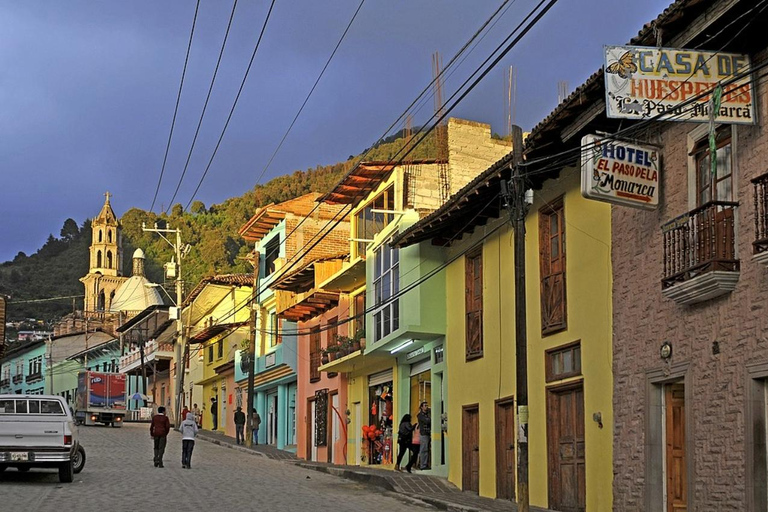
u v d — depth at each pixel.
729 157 13.52
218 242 96.19
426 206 27.30
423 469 25.30
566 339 17.92
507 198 16.48
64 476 21.31
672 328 14.41
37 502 17.52
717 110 11.91
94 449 33.12
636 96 12.39
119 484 21.58
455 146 27.91
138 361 67.44
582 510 17.19
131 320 72.25
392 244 23.94
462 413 22.64
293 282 35.78
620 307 15.96
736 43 12.84
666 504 14.63
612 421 16.11
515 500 19.73
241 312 51.34
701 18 12.47
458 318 23.19
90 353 86.69
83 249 157.50
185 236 99.50
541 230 19.17
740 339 12.76
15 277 147.50
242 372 45.41
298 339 38.22
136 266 114.75
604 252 16.69
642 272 15.33
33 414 21.48
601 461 16.45
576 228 17.73
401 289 24.50
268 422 44.91
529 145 16.83
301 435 36.84
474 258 22.80
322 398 34.56
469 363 22.41
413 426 25.53
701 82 12.55
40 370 91.06
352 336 31.20
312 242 40.78
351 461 31.34
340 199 30.58
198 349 57.72
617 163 14.50
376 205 29.12
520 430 15.85
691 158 14.17
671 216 14.56
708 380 13.41
